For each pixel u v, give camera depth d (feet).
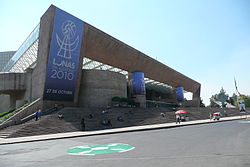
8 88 101.35
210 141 31.14
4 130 58.49
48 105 83.71
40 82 86.94
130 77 142.82
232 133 41.50
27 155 24.97
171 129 58.95
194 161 18.25
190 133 44.80
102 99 104.27
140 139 36.83
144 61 142.31
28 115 73.56
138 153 23.26
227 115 148.56
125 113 90.63
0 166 19.48
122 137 41.45
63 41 89.20
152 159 19.79
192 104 235.81
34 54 110.83
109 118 79.20
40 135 51.98
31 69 101.91
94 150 26.50
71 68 92.73
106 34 108.68
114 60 122.52
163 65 164.96
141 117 92.27
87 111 80.89
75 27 94.12
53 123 61.87
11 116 70.38
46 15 89.30
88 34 100.27
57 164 19.25
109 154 23.30
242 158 18.80
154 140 34.81
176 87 210.59
